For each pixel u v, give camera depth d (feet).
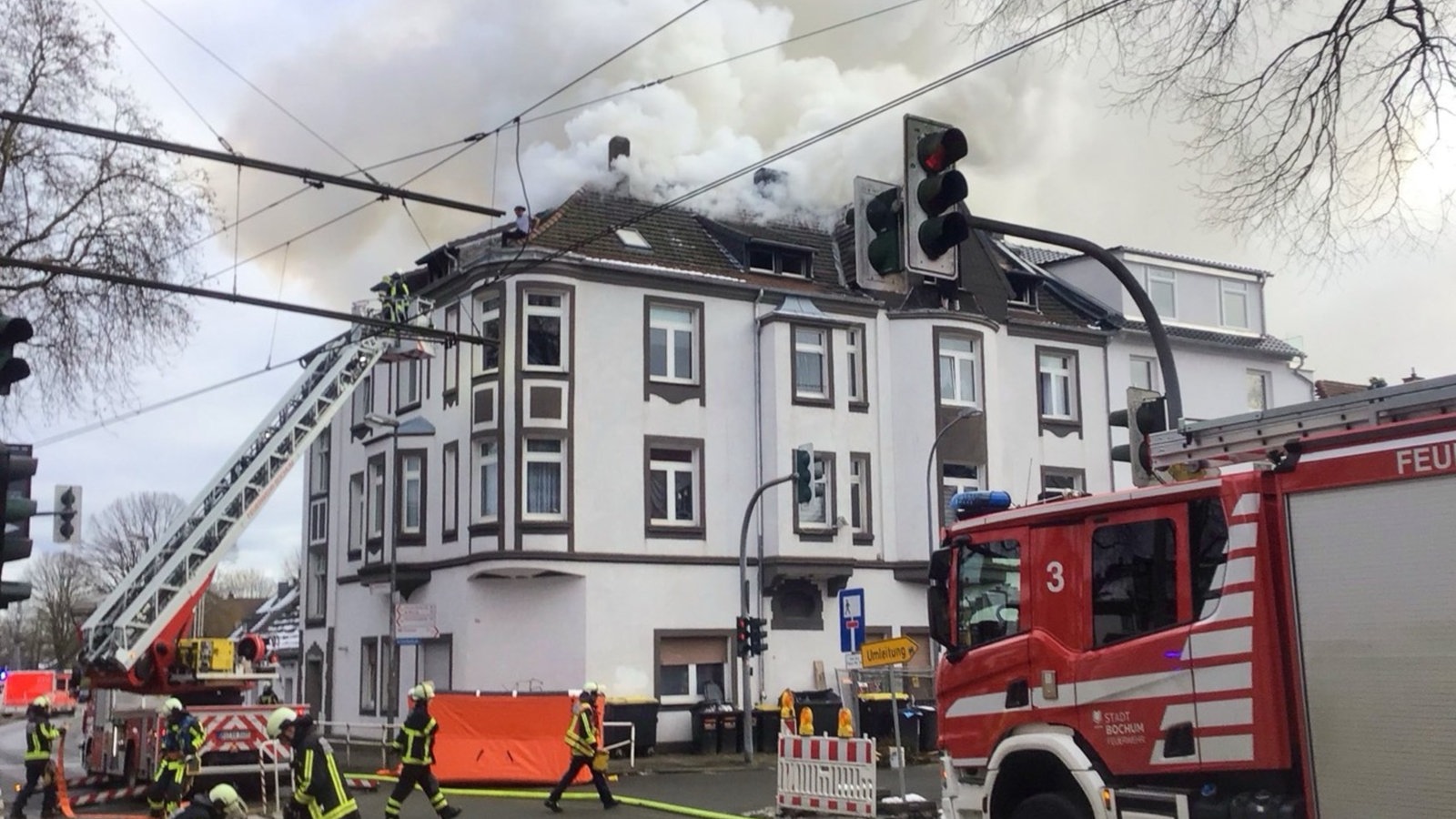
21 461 32.53
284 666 126.62
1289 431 27.45
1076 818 28.89
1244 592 25.88
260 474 73.20
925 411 101.96
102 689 71.36
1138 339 118.62
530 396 91.15
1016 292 115.44
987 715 31.40
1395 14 34.53
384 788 67.82
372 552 102.73
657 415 94.99
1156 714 27.32
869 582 99.09
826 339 100.68
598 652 89.86
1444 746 22.65
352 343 79.92
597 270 94.12
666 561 93.35
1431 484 23.36
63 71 73.92
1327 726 24.36
